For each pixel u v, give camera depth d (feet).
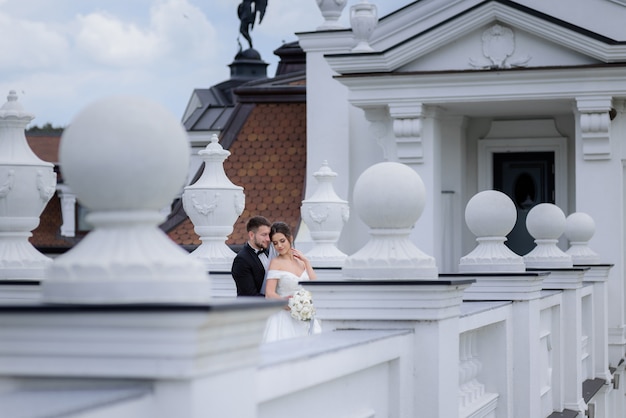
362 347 18.49
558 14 73.15
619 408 65.82
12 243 27.91
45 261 27.99
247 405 12.53
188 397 11.28
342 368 17.40
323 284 21.52
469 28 68.69
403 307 21.25
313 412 16.83
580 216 57.67
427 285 21.06
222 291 39.78
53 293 11.56
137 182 11.39
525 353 31.89
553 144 78.54
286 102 87.76
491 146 79.51
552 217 44.70
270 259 37.58
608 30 72.54
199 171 82.48
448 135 76.95
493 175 79.87
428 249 70.74
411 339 21.25
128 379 11.41
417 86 69.31
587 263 56.95
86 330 11.28
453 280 21.24
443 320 21.48
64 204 118.83
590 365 53.78
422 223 70.79
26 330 11.40
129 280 11.41
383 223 21.67
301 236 78.95
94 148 11.25
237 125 87.30
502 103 70.38
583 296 53.36
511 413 31.12
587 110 67.10
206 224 41.65
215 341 11.60
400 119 70.03
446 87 69.10
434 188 71.00
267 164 84.79
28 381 11.66
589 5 72.79
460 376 27.78
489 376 30.78
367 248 21.84
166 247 11.81
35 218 28.07
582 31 66.59
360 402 19.33
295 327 34.04
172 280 11.50
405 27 77.87
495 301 31.94
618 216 68.49
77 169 11.34
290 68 101.71
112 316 11.07
